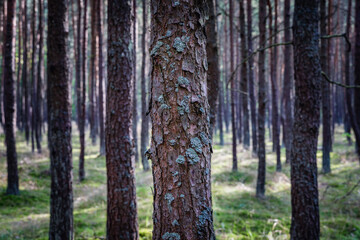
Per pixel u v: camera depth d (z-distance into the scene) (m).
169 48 1.54
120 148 3.95
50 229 4.26
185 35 1.54
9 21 9.06
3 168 11.85
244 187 10.32
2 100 20.52
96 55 19.66
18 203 8.63
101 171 13.79
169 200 1.50
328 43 14.50
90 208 7.99
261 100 9.06
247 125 20.03
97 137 25.03
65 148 4.32
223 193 9.54
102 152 17.06
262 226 6.34
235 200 8.77
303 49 3.74
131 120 4.08
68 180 4.34
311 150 3.81
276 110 13.11
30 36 21.48
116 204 3.92
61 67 4.26
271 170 13.18
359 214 7.39
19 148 16.70
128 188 3.97
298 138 3.87
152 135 1.60
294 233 3.89
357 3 7.44
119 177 3.93
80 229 5.95
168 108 1.53
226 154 17.77
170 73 1.53
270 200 8.91
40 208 8.45
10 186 9.09
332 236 6.04
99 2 14.70
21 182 10.48
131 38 4.08
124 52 3.98
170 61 1.54
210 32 3.85
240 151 18.86
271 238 5.38
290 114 13.87
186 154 1.51
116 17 3.94
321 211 7.94
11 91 9.16
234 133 12.58
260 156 9.16
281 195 9.53
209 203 1.57
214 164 14.48
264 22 8.95
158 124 1.55
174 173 1.51
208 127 1.63
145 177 11.27
